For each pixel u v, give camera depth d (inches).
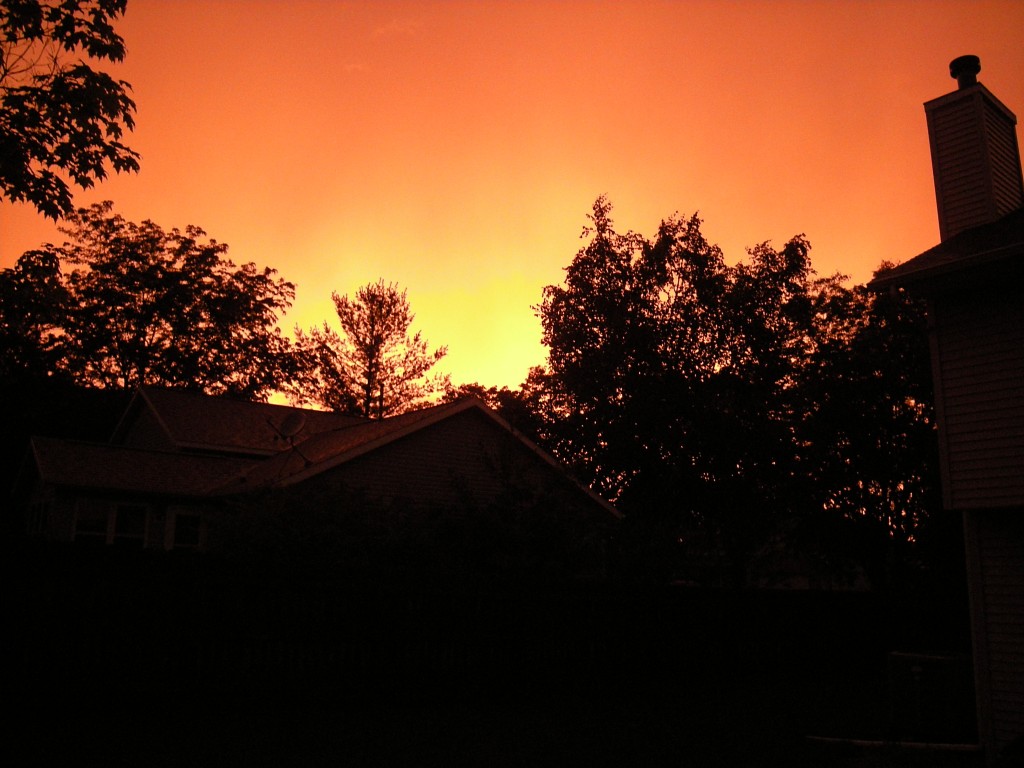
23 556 378.9
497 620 520.7
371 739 370.0
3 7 490.0
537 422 944.3
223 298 1777.8
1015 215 451.5
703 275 891.4
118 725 370.6
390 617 478.9
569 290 918.4
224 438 1077.8
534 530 589.6
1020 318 401.1
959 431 411.8
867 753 375.9
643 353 878.4
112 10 511.5
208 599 422.9
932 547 1091.9
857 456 1072.8
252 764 312.7
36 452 844.6
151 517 847.1
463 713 448.5
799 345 978.7
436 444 832.3
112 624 396.2
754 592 672.4
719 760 349.7
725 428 847.1
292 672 442.3
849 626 742.5
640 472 888.3
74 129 502.6
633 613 589.9
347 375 1871.3
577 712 462.9
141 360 1705.2
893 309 1049.5
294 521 531.5
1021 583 394.6
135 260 1713.8
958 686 413.1
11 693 370.3
